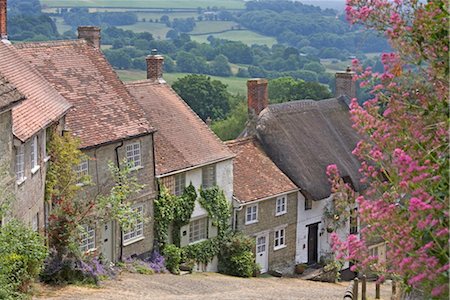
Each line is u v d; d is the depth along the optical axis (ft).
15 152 73.61
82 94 103.65
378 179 37.29
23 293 65.82
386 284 105.50
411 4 36.99
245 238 114.62
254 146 128.16
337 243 36.19
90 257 85.87
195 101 234.58
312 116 137.90
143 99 118.62
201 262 112.57
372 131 36.99
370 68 38.45
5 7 98.32
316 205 127.85
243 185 119.34
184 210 109.91
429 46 35.86
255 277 115.14
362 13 37.60
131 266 99.86
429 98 36.14
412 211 30.76
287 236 123.95
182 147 113.39
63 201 82.33
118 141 99.96
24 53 103.35
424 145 34.30
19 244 63.62
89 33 114.42
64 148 88.43
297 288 102.94
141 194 103.91
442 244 31.01
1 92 68.18
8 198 65.31
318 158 129.18
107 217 89.76
